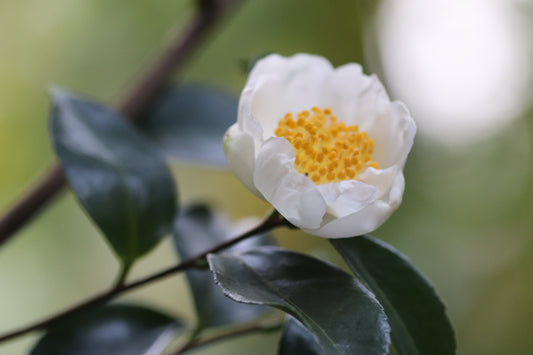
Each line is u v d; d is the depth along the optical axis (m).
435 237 0.66
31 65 0.66
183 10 0.67
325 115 0.34
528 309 0.64
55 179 0.41
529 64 0.68
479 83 0.68
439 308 0.33
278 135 0.34
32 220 0.41
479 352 0.63
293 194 0.32
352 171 0.33
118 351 0.38
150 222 0.36
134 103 0.43
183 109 0.44
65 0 0.66
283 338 0.35
